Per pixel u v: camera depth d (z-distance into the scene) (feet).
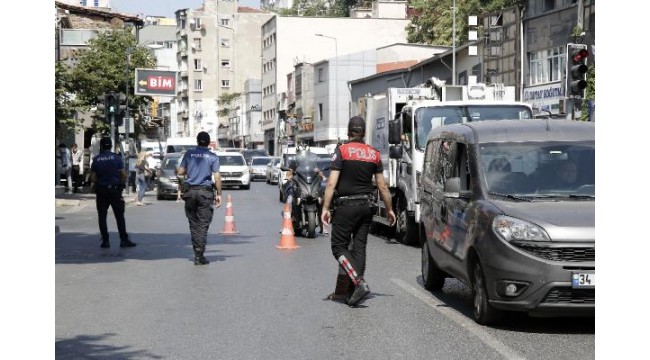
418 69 256.11
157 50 609.01
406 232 73.46
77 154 162.61
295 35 440.45
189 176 59.67
